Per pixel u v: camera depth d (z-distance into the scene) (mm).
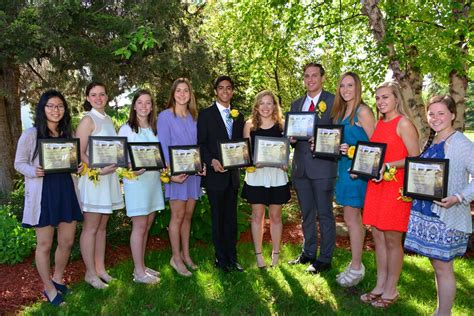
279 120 4879
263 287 4445
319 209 4824
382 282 4184
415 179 3357
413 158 3361
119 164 4180
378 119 4086
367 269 4934
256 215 5039
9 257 5105
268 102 4727
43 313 3850
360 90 4309
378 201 3902
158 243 6086
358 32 9562
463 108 6871
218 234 4852
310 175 4746
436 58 6176
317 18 8539
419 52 6578
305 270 4910
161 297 4207
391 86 3848
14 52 6703
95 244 4676
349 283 4453
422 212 3467
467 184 3281
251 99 11039
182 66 8133
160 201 4703
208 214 5953
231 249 4984
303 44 11438
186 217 5004
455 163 3246
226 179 4727
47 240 3969
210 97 9891
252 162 4684
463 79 6797
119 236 5988
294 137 4605
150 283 4555
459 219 3289
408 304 4066
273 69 11609
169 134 4668
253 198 4875
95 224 4398
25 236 5258
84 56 6984
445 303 3479
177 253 4910
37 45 6762
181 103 4672
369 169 3805
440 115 3330
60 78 8117
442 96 3381
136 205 4438
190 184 4785
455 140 3279
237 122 4805
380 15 5855
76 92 8539
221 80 4641
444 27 6223
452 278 3453
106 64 7168
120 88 8477
